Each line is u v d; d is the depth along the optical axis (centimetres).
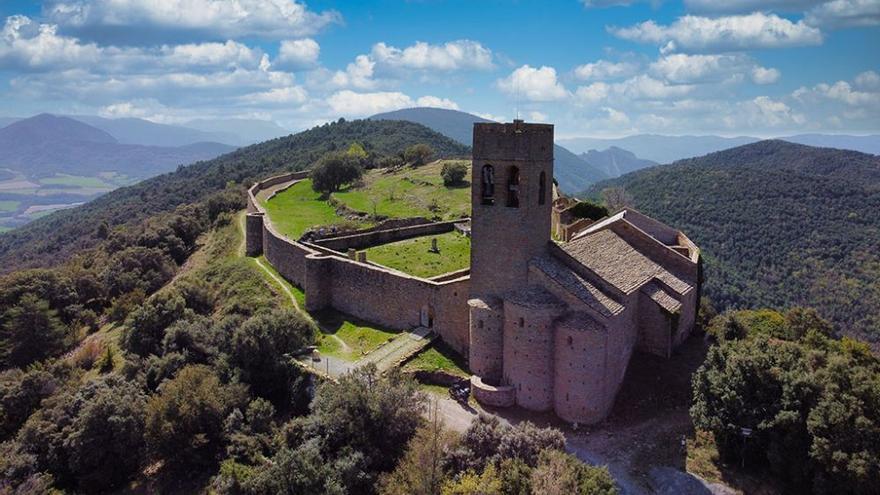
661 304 4681
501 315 4325
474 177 4381
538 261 4281
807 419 3569
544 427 4019
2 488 4525
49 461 4825
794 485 3612
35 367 6438
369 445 3906
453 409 4272
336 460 3816
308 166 19888
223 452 4462
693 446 3900
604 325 3928
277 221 10000
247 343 4994
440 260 7038
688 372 4612
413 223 9144
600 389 4003
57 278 8969
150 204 19175
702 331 5425
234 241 9794
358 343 5331
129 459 4691
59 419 5025
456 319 4872
